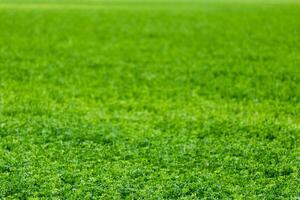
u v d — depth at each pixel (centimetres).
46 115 1620
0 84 1970
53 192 1145
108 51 2656
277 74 2203
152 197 1135
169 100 1830
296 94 1916
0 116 1598
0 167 1248
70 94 1870
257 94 1914
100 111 1681
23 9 4431
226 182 1208
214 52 2672
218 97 1875
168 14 4238
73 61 2403
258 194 1162
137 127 1541
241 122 1586
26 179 1196
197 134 1495
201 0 6159
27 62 2361
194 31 3350
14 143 1391
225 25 3628
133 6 5066
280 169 1272
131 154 1343
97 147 1386
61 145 1390
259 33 3281
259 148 1392
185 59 2491
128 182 1196
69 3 5378
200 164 1298
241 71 2258
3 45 2747
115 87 1980
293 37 3136
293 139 1463
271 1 5947
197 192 1159
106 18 3903
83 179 1209
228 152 1369
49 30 3278
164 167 1288
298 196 1152
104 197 1134
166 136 1473
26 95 1828
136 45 2841
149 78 2119
